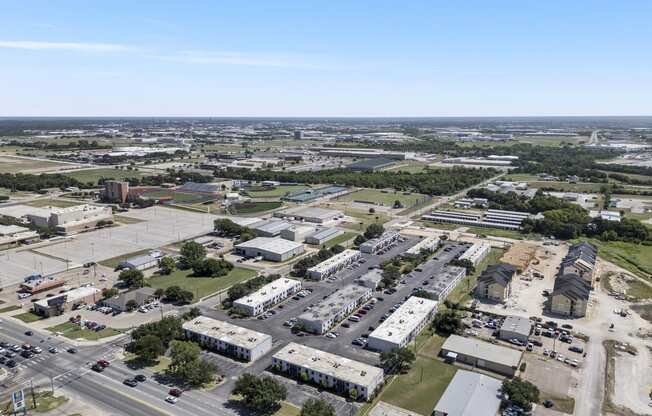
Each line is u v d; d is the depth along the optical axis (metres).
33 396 112.94
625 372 128.00
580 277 186.25
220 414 107.75
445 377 124.69
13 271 199.62
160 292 173.88
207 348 138.62
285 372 126.00
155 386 118.62
